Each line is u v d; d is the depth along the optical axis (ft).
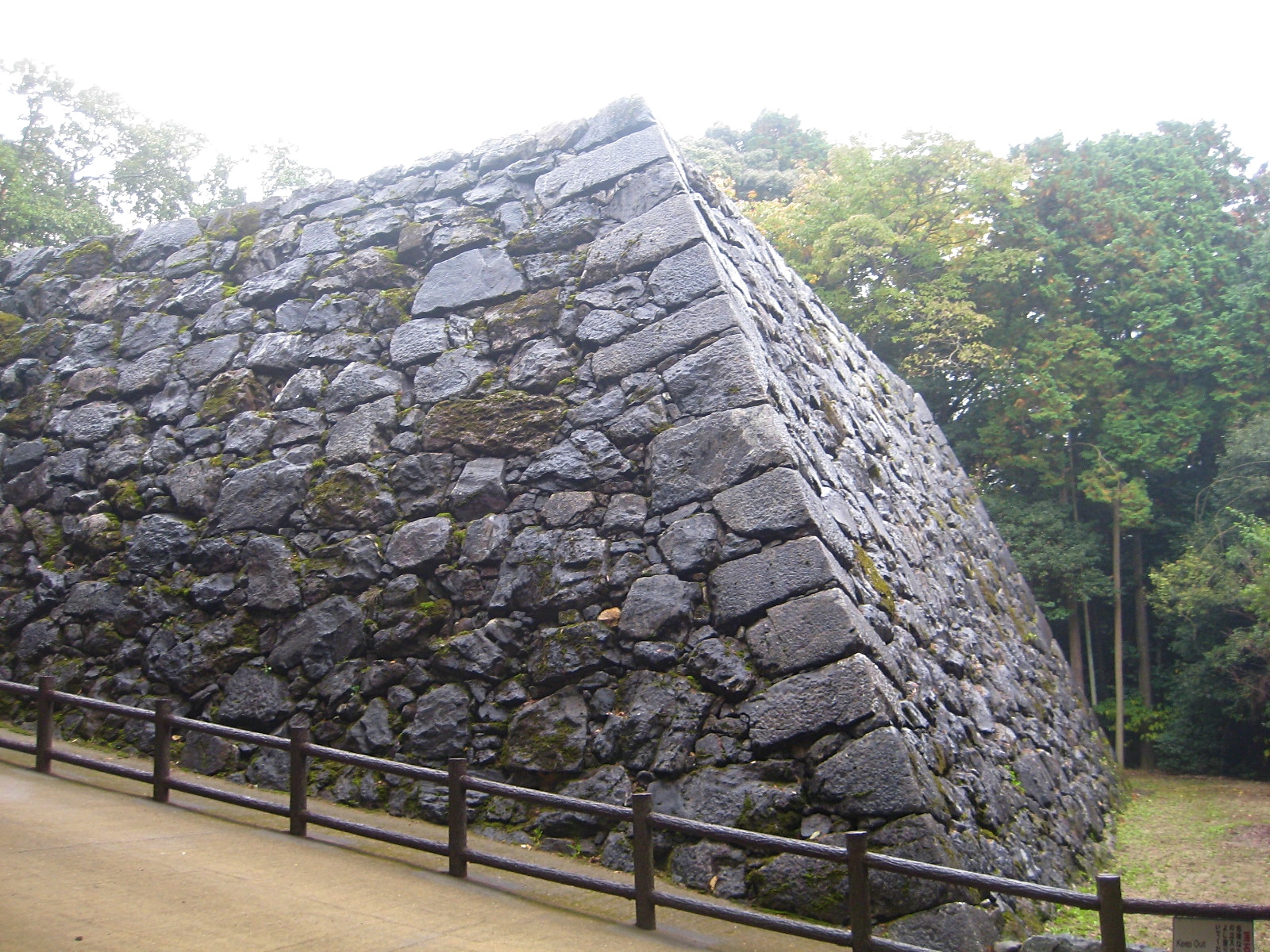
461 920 14.97
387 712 22.79
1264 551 48.24
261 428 28.37
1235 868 27.73
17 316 35.60
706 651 20.43
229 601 25.82
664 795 19.38
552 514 23.65
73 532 29.01
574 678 21.40
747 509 21.53
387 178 33.83
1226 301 63.16
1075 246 66.80
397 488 25.75
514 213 30.01
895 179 65.00
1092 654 63.21
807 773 18.56
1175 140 71.67
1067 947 15.61
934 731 21.54
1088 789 35.27
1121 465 63.72
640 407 24.13
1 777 20.84
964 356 62.69
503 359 26.86
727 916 14.97
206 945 12.66
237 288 32.73
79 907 13.55
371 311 29.73
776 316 29.94
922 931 16.70
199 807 20.42
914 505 34.94
